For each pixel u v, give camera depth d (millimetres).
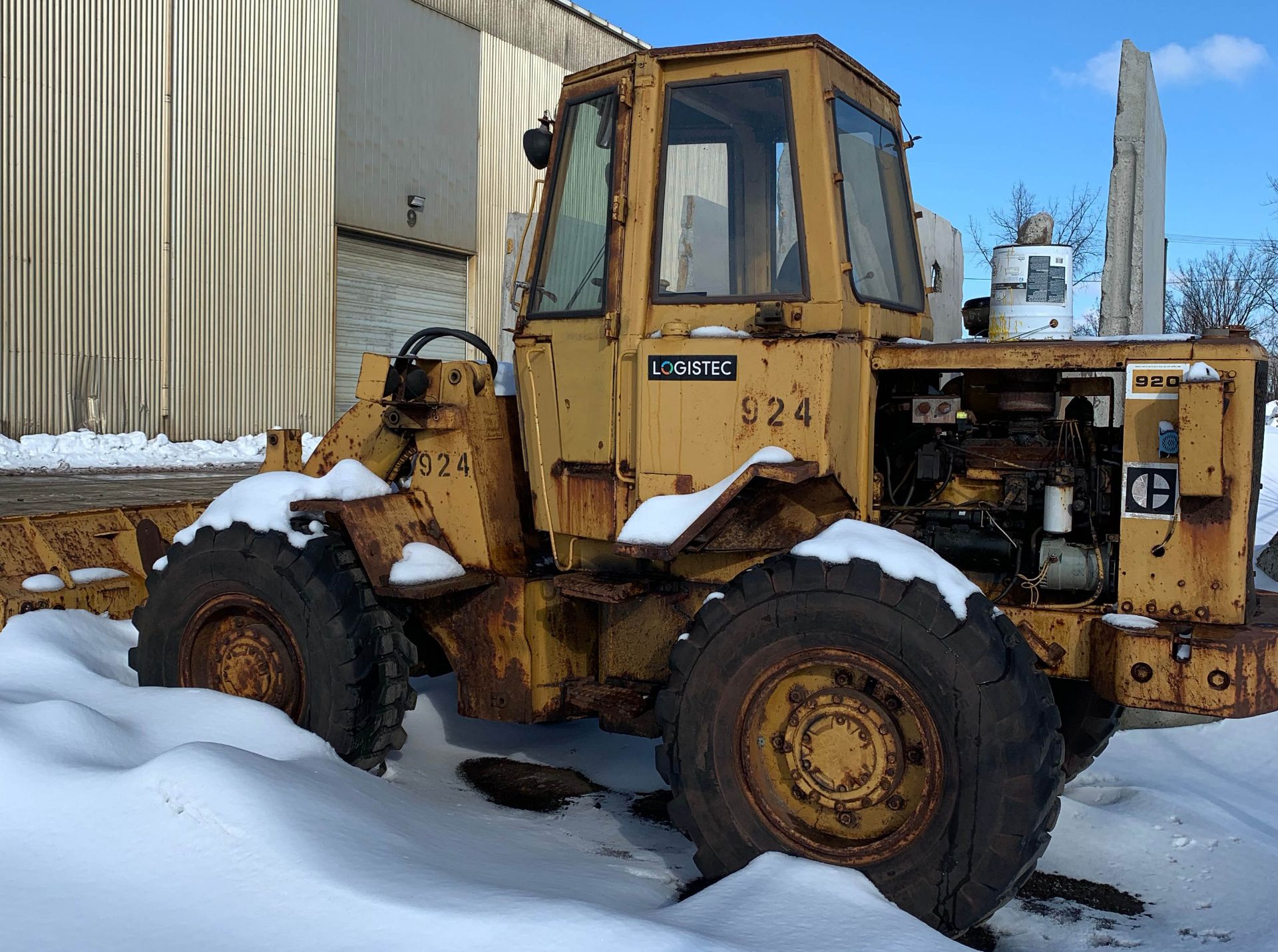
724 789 3365
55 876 2816
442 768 4707
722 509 3471
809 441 3477
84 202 16062
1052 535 3662
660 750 3484
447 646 4359
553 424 4129
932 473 3889
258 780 3174
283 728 3979
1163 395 3311
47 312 15742
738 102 3773
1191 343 3293
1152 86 8516
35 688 4195
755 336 3607
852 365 3619
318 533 4312
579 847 3803
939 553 3863
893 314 3994
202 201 17562
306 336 19312
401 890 2748
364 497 4359
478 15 22578
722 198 3795
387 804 3590
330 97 19391
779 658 3312
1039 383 3838
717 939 2633
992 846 3041
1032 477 3729
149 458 16094
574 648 4316
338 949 2531
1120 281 7863
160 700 4094
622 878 3441
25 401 15562
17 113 15219
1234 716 3047
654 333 3828
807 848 3273
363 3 19922
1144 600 3332
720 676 3371
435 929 2564
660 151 3869
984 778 3057
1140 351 3342
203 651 4438
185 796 3033
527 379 4215
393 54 20641
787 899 2975
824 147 3629
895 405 3857
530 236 4383
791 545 3783
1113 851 3973
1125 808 4355
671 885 3477
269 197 18531
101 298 16359
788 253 3697
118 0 16266
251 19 18031
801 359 3486
